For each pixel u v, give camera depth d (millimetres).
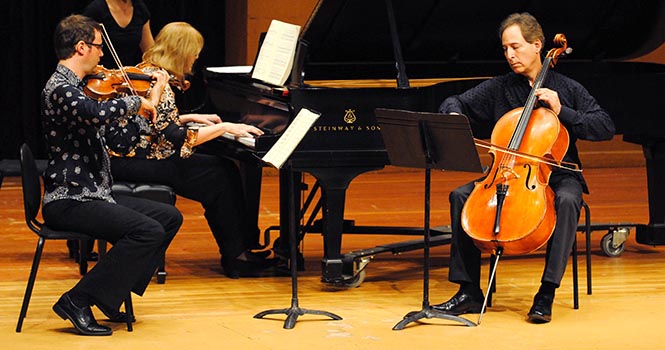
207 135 9758
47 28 16953
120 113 8305
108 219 8336
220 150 10672
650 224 11711
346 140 9656
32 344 8047
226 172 10383
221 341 8172
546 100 9000
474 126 10195
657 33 11828
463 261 8977
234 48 17438
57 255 11453
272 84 10039
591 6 11453
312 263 11164
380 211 14516
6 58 16953
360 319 8867
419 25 10969
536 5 11312
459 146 8047
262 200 15320
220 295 9703
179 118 10375
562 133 8930
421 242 10523
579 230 11273
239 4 17125
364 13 10492
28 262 11047
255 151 9570
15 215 13859
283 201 10977
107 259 8258
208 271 10750
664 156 11617
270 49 9914
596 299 9578
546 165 8812
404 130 8242
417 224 13570
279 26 9961
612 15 11594
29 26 16812
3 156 17172
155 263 8656
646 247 12008
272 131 9938
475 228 8688
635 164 19016
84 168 8547
